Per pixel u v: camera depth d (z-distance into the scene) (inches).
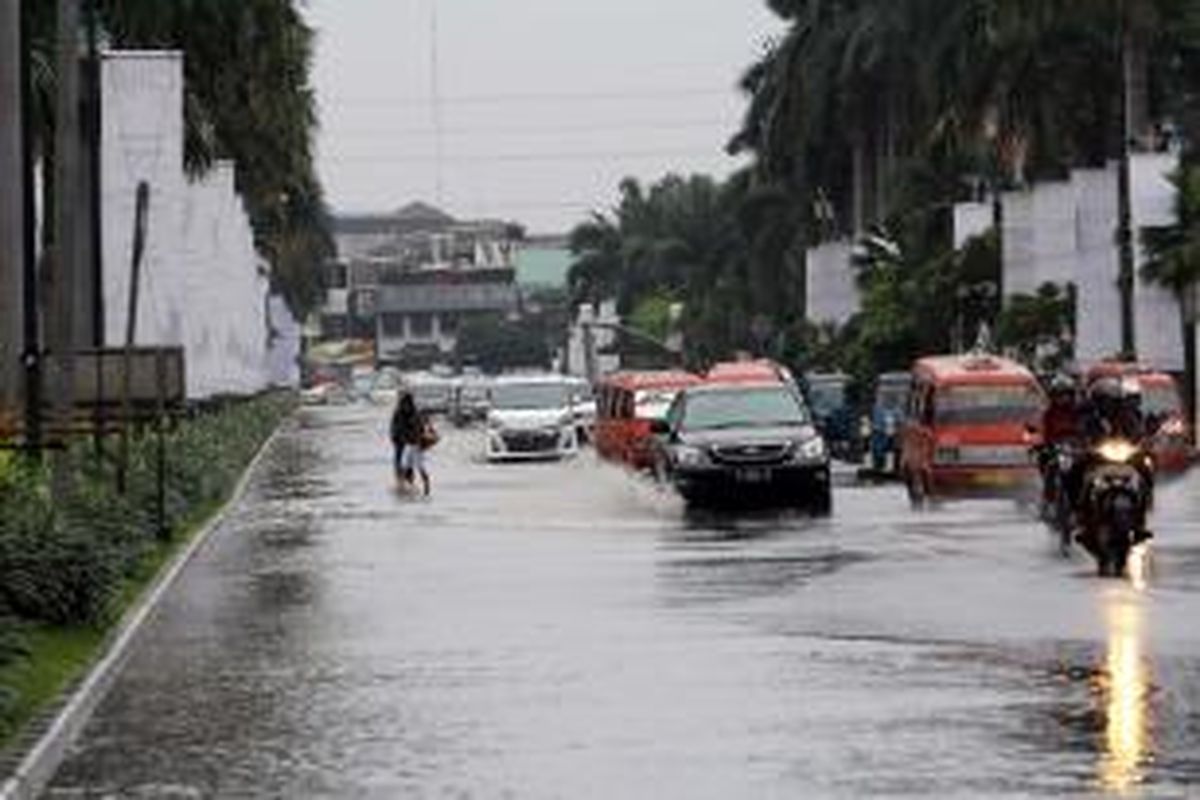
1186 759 826.8
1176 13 4357.8
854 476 3289.9
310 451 4397.1
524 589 1569.9
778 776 807.7
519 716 965.2
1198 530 1990.7
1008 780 791.1
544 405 4087.1
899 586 1520.7
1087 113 4815.5
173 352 2222.0
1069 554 1764.3
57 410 1803.6
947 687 1030.4
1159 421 2150.6
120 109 2586.1
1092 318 4052.7
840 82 5693.9
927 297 4854.8
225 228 3747.5
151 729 957.8
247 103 3602.4
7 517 1322.6
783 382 2561.5
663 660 1147.9
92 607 1293.1
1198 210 3695.9
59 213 1856.5
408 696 1038.4
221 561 1879.9
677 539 2025.1
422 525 2305.6
